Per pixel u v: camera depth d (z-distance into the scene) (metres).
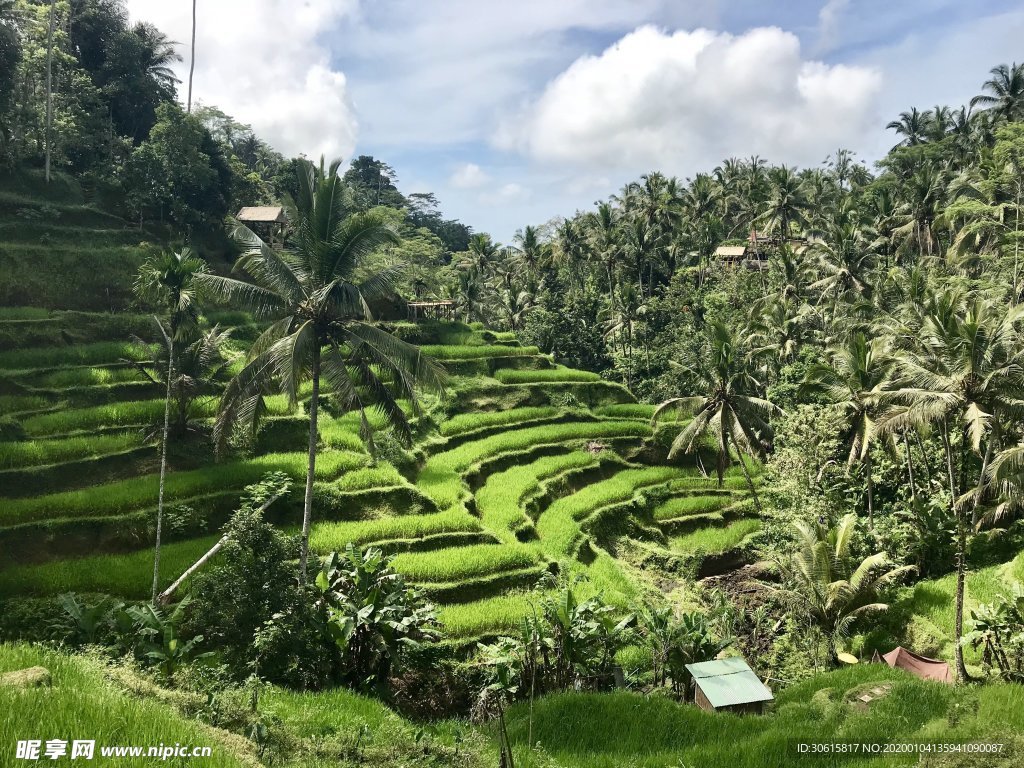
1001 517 30.77
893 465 36.06
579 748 15.82
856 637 26.98
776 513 34.91
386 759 12.59
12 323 36.94
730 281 64.56
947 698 16.80
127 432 31.66
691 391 54.25
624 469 45.34
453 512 31.94
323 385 39.97
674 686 22.69
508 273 81.94
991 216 43.12
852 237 53.81
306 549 21.27
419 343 51.81
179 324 31.02
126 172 49.59
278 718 13.34
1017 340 24.75
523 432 44.41
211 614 19.09
